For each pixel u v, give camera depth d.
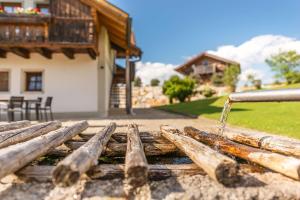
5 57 10.58
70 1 9.98
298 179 1.83
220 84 31.17
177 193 1.87
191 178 2.10
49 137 2.82
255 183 1.99
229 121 7.11
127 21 9.65
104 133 3.38
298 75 26.48
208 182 2.02
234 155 2.75
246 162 2.83
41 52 9.78
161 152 3.55
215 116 8.86
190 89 25.44
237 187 1.93
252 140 3.05
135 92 27.39
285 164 1.94
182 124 6.92
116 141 4.09
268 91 2.29
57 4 10.00
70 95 10.77
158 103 27.20
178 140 3.10
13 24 9.43
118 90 14.84
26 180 2.01
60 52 10.43
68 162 1.60
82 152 1.93
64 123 7.14
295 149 2.43
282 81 28.20
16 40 9.27
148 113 13.18
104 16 10.17
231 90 28.09
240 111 10.65
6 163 1.77
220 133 3.30
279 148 2.60
